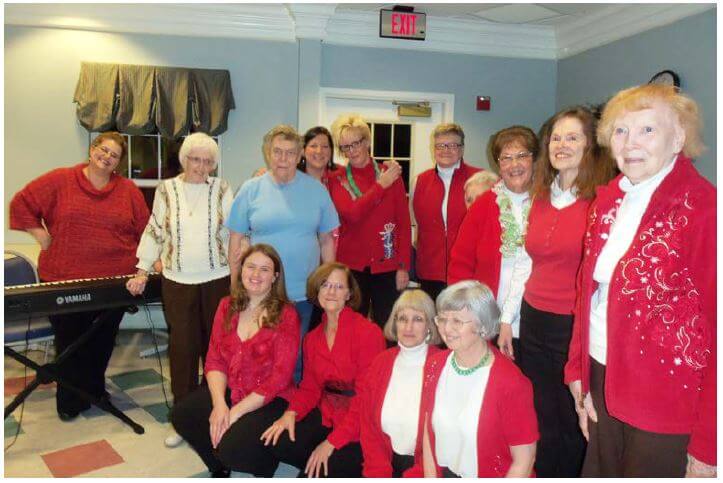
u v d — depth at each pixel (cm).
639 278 117
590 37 406
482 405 153
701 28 320
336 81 417
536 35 436
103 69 373
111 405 266
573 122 159
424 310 179
